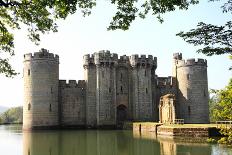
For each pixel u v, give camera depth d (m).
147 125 49.28
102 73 64.12
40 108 60.56
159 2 12.06
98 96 63.50
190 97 66.81
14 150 29.00
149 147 29.42
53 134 49.09
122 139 38.19
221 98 15.19
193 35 11.55
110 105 63.75
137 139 37.41
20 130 63.72
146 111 65.44
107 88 64.00
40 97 60.75
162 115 56.09
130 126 57.94
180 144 30.52
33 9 13.78
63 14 12.86
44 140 38.69
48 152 27.70
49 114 60.94
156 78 70.00
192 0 11.83
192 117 66.38
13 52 15.90
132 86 66.38
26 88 61.53
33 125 60.19
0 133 52.84
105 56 64.31
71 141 37.25
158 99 69.00
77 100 65.12
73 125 64.25
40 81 61.00
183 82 67.75
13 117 159.50
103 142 35.59
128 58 67.19
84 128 64.38
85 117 64.88
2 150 29.02
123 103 65.81
